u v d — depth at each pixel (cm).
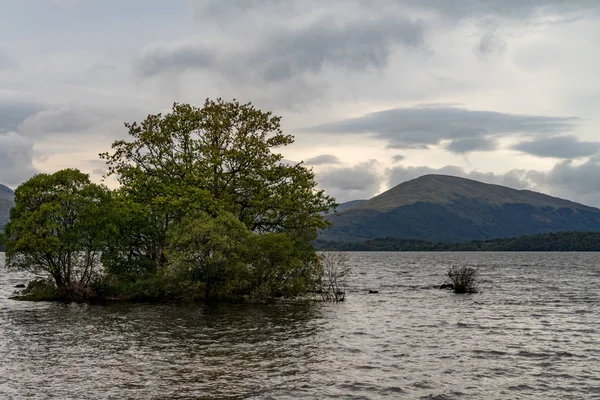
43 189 4691
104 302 4578
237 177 5478
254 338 2856
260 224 5462
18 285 6694
